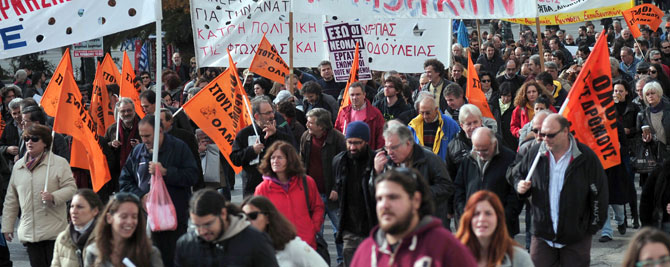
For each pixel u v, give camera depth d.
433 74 13.29
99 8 9.44
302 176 8.52
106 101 12.65
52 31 9.45
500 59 21.59
